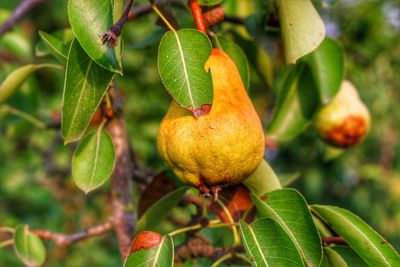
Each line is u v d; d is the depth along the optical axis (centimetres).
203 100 50
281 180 76
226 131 50
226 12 75
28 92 96
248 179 58
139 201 63
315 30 56
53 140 137
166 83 50
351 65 136
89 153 60
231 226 60
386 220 172
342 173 173
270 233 53
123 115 70
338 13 128
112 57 50
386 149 169
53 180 153
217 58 52
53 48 59
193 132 50
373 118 155
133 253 54
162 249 54
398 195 171
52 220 152
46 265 151
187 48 51
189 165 50
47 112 104
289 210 55
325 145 84
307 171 170
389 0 133
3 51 119
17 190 157
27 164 157
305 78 72
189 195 68
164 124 52
